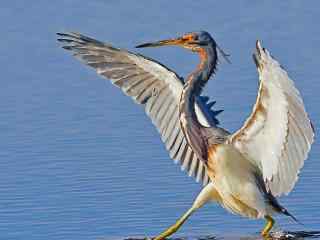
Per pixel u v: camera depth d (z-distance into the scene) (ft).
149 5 91.66
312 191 53.11
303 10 89.66
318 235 48.34
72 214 50.83
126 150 59.67
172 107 49.32
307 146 44.11
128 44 80.94
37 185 54.75
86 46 50.24
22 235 48.39
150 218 50.42
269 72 43.34
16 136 62.18
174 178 55.47
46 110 66.90
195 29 84.69
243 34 83.15
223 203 48.32
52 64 77.20
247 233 48.65
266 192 46.78
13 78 74.13
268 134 45.52
